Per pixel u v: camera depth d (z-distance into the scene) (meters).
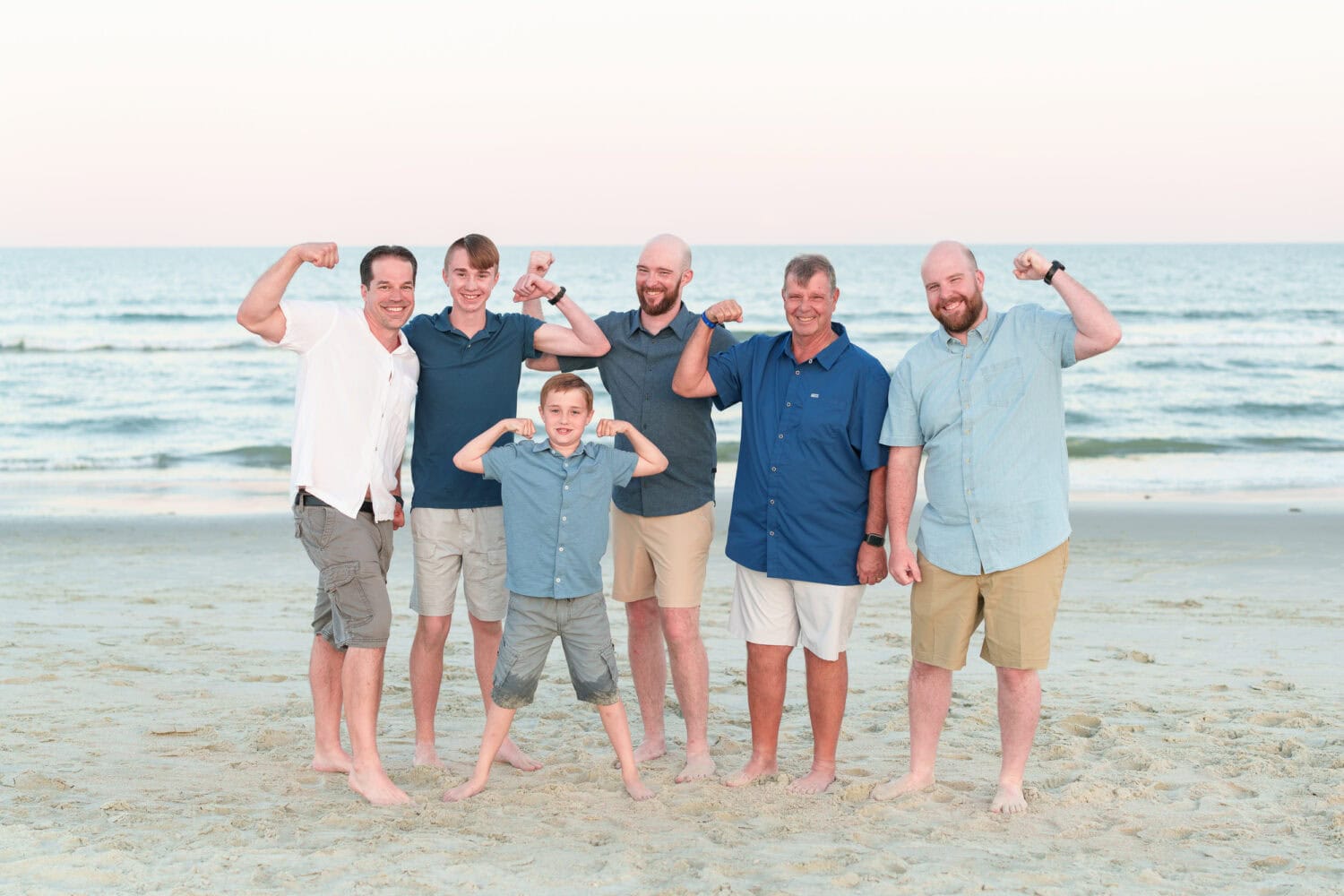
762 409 4.43
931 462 4.23
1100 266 88.75
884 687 6.06
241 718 5.33
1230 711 5.50
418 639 4.64
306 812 4.10
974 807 4.21
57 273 82.56
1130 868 3.61
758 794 4.38
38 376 25.78
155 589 8.70
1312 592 8.55
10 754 4.69
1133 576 9.21
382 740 5.10
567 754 4.93
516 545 4.22
